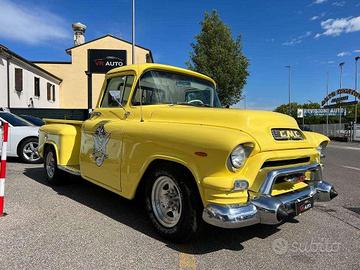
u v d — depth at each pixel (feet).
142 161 13.69
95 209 17.08
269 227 15.10
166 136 12.66
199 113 13.24
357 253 12.58
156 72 16.67
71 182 22.76
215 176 11.12
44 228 14.29
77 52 112.57
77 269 10.87
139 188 14.35
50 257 11.64
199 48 97.76
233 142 10.81
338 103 169.89
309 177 14.03
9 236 13.35
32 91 85.20
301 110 179.52
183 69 17.66
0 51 66.08
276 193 12.42
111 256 11.80
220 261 11.66
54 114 70.13
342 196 21.76
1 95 67.87
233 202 11.08
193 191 12.14
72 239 13.19
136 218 15.79
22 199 18.66
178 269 11.00
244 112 12.41
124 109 16.24
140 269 10.94
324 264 11.62
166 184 13.28
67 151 20.88
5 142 15.61
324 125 153.69
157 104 16.02
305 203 12.86
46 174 23.09
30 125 33.94
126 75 16.81
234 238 13.70
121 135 14.93
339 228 15.29
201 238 13.43
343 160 43.96
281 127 12.91
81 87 113.19
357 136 111.14
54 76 102.58
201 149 11.43
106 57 86.48
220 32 97.04
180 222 12.46
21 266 10.98
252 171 11.39
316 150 14.14
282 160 12.37
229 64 94.89
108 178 15.93
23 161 32.27
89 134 17.69
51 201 18.42
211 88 18.93
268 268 11.25
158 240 13.26
